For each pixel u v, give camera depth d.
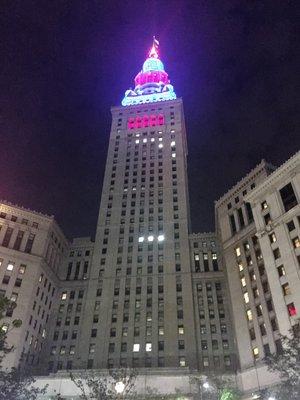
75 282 103.00
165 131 138.75
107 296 95.25
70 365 86.00
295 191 73.62
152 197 116.31
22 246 93.88
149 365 82.00
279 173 77.69
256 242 83.50
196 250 103.94
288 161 76.19
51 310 96.50
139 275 98.44
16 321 33.75
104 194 119.81
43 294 93.62
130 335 87.25
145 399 65.94
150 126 142.25
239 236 88.88
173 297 92.94
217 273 98.25
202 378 66.62
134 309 92.06
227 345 85.69
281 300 65.38
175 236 105.75
